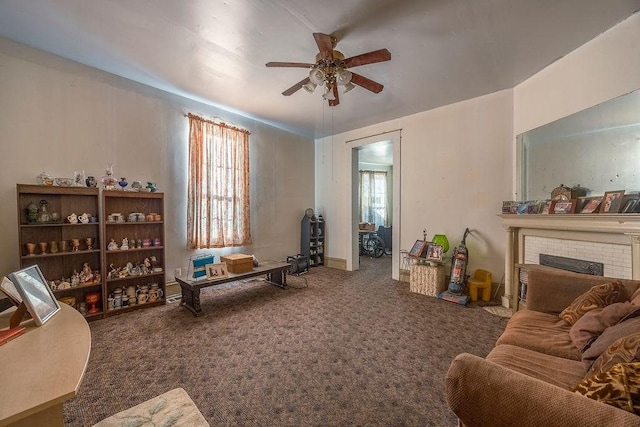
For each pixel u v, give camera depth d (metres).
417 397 1.72
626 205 2.16
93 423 1.49
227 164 4.34
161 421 1.51
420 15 2.19
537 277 2.06
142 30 2.43
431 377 1.93
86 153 3.06
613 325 1.38
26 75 2.69
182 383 1.86
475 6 2.08
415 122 4.49
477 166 3.84
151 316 3.00
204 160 4.06
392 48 2.65
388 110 4.34
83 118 3.04
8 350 1.04
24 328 1.20
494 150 3.70
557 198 2.79
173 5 2.10
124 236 3.30
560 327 1.71
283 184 5.42
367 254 7.39
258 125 4.94
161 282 3.47
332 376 1.94
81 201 2.99
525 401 0.83
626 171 2.21
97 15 2.23
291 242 5.57
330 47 2.17
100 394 1.74
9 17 2.27
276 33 2.44
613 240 2.33
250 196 4.81
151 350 2.29
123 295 3.14
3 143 2.58
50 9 2.17
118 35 2.51
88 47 2.70
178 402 1.67
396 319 2.96
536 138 3.12
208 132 4.10
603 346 1.24
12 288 1.38
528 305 2.08
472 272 3.89
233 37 2.50
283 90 3.64
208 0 2.05
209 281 3.20
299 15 2.19
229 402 1.68
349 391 1.78
